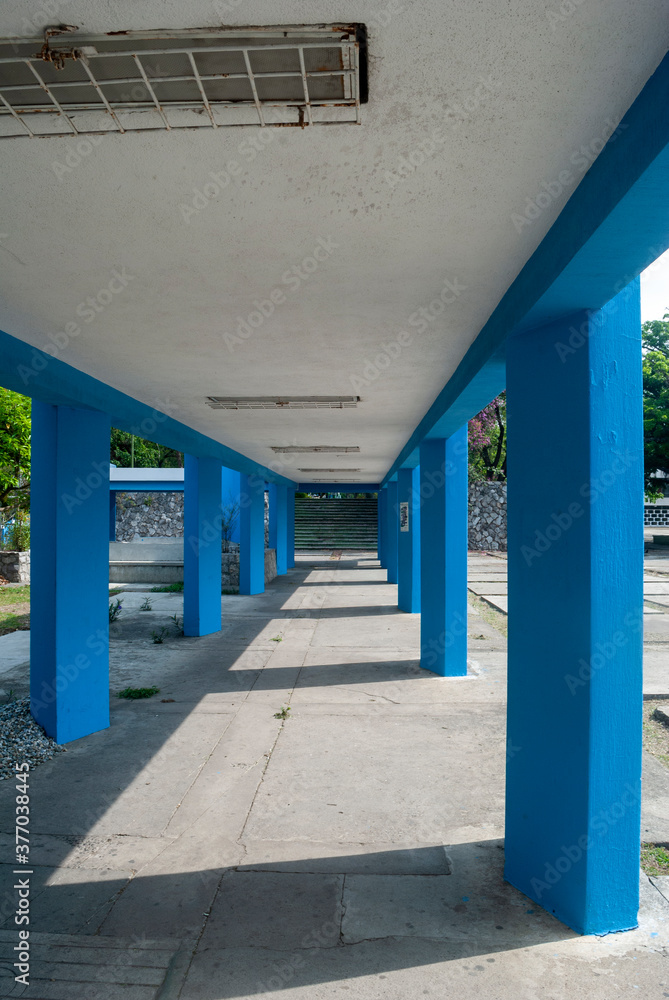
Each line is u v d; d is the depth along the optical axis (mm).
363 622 10508
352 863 3375
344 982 2482
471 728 5453
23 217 2445
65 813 3953
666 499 34594
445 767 4633
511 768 3258
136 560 16344
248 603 12672
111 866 3348
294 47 1561
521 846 3145
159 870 3311
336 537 28281
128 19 1500
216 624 9711
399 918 2896
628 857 2809
